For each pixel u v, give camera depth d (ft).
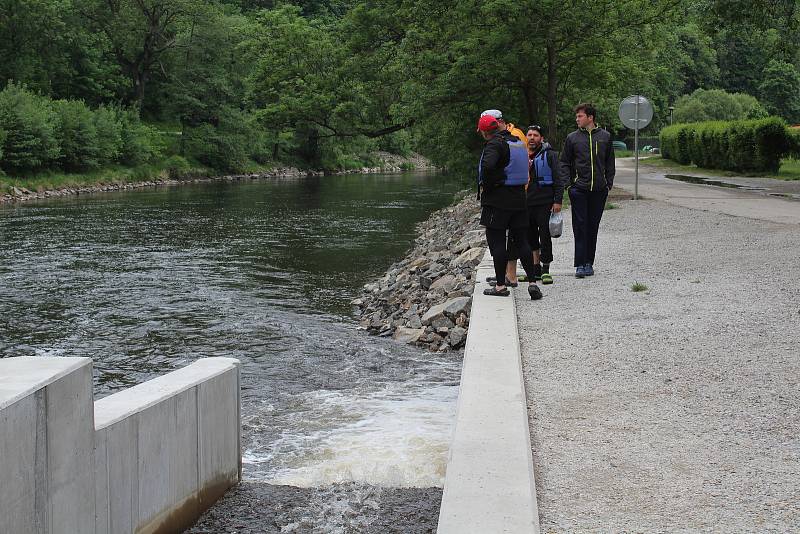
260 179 225.76
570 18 86.02
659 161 198.70
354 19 105.09
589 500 13.04
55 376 11.89
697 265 37.40
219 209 117.08
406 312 40.86
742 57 409.28
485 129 30.27
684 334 24.22
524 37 87.92
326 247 74.54
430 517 16.39
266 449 22.30
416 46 97.14
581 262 35.12
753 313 26.68
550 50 91.81
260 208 119.14
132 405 14.49
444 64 94.63
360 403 26.96
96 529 13.12
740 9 92.94
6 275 57.26
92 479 12.94
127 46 232.32
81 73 233.55
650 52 104.01
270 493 17.94
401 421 24.54
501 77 91.76
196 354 35.81
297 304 47.29
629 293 31.14
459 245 57.06
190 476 16.29
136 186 188.65
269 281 55.62
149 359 35.12
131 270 60.03
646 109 76.69
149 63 235.20
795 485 13.39
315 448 22.22
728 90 403.34
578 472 14.23
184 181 211.41
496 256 30.55
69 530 12.33
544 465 14.57
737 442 15.47
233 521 16.43
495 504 12.55
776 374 19.81
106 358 35.40
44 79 219.20
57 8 214.69
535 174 33.99
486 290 31.09
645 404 17.97
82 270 59.77
